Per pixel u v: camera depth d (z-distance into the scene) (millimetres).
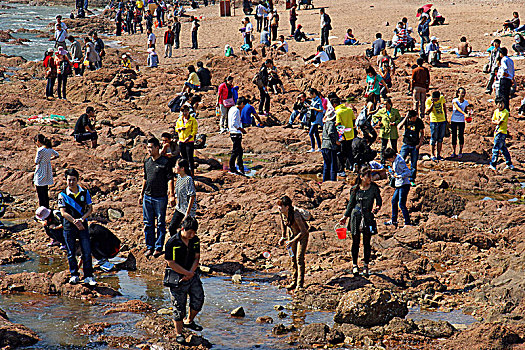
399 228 18219
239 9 99688
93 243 14961
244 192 21234
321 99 27656
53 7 127000
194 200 15109
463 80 40656
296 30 61312
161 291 14180
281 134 31125
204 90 41969
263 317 12414
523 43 47781
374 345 11234
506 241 17328
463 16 69125
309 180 22812
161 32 79812
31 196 22016
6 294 13828
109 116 35875
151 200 15977
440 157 27328
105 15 103438
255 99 37438
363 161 23344
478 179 23531
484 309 12906
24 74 49281
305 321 12445
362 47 55406
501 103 24828
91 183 22500
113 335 11445
